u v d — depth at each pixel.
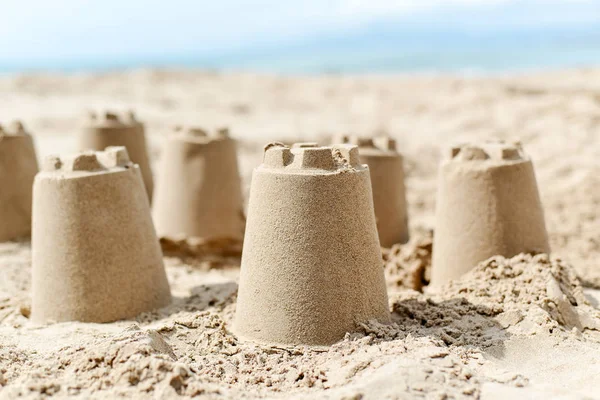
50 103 3.13
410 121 2.68
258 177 0.64
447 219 0.80
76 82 3.93
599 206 1.33
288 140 2.12
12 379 0.56
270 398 0.54
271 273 0.63
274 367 0.60
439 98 3.13
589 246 1.09
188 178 1.03
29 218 1.10
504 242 0.77
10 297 0.84
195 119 2.75
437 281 0.81
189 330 0.67
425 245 0.90
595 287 0.85
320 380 0.57
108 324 0.74
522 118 2.43
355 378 0.56
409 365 0.55
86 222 0.74
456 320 0.67
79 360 0.56
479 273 0.75
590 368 0.60
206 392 0.52
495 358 0.61
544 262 0.75
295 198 0.62
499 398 0.52
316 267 0.62
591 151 1.88
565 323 0.69
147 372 0.53
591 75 3.54
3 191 1.08
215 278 0.93
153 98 3.42
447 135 2.31
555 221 1.26
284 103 3.36
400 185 0.99
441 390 0.52
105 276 0.74
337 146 0.66
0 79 3.91
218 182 1.03
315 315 0.62
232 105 3.21
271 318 0.64
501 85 3.25
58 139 2.28
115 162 0.76
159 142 2.14
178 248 1.03
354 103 3.27
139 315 0.76
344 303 0.63
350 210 0.63
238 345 0.64
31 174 1.10
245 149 2.01
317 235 0.62
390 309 0.71
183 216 1.03
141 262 0.77
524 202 0.78
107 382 0.54
